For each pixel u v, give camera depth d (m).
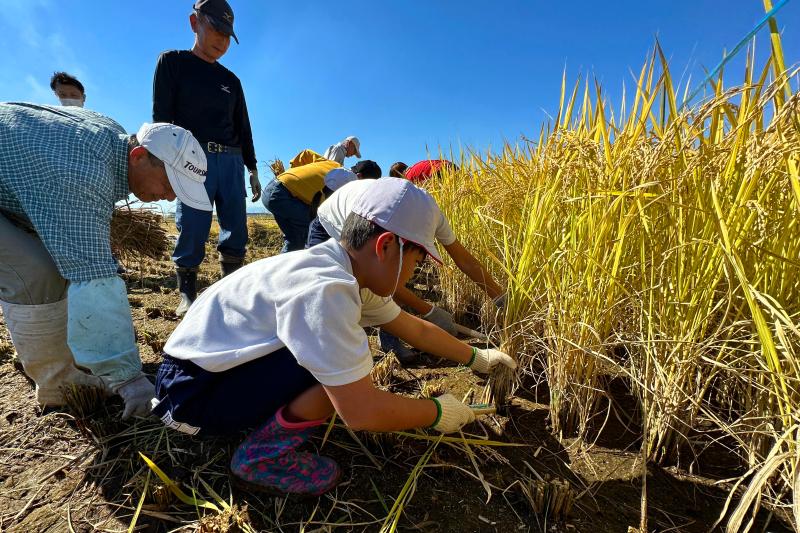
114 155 1.55
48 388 1.67
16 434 1.55
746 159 1.11
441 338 1.65
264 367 1.18
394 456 1.45
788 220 1.12
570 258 1.51
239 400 1.19
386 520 1.15
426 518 1.21
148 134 1.59
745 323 1.18
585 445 1.54
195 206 1.68
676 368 1.34
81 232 1.39
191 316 1.26
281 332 1.06
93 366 1.49
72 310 1.41
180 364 1.22
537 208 1.72
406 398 1.20
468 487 1.34
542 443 1.56
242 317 1.17
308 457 1.30
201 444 1.48
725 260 1.11
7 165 1.34
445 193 3.60
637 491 1.33
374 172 3.22
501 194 2.20
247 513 1.17
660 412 1.36
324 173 3.26
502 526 1.20
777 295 1.19
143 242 3.15
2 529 1.16
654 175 1.25
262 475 1.22
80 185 1.38
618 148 1.41
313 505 1.24
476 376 2.07
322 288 1.04
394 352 2.25
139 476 1.33
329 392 1.06
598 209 1.43
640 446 1.52
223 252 3.35
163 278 4.29
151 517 1.19
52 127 1.42
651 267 1.35
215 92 2.93
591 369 1.49
